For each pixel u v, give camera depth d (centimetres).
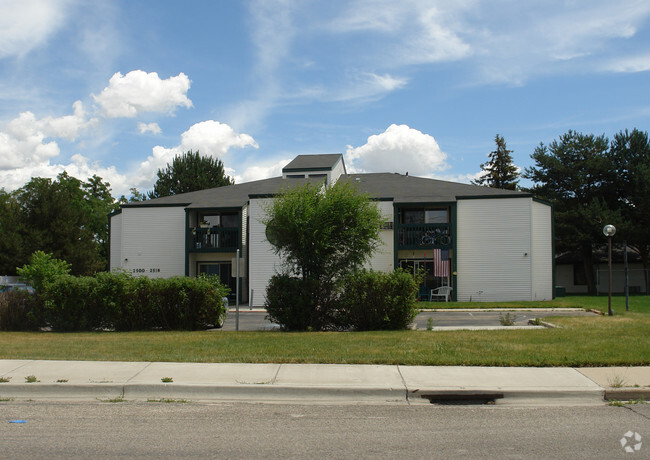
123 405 718
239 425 626
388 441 566
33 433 594
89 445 553
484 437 579
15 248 3991
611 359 889
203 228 3056
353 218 1583
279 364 901
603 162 3881
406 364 896
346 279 1501
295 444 556
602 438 573
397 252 2889
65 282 1483
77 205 5469
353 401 740
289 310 1466
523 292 2819
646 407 698
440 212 2995
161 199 3288
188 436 583
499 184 6053
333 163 3597
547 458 513
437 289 2869
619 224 3650
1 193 4447
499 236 2855
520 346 1021
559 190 4141
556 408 699
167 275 3094
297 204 1579
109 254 3238
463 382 783
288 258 1619
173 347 1055
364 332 1320
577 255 4131
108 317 1478
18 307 1518
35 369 864
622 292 4003
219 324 1570
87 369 864
